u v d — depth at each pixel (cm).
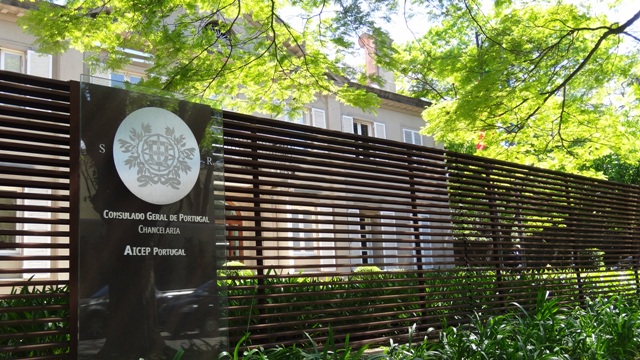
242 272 854
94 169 425
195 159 475
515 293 780
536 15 1098
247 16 1184
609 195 1023
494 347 513
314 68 1021
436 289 736
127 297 424
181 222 458
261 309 554
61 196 435
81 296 407
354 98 1039
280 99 1095
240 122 553
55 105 446
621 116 1330
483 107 1124
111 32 900
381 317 670
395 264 654
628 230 1038
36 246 419
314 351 490
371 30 912
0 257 401
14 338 408
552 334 573
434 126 1259
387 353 502
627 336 602
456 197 756
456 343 531
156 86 934
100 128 432
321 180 599
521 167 852
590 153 1389
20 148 429
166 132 462
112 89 442
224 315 469
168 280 444
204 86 995
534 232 853
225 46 972
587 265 930
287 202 569
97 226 420
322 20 964
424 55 1131
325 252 1401
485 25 1073
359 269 1307
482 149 1391
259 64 1014
